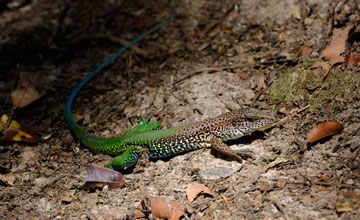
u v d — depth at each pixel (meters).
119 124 1.02
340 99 0.94
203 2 1.15
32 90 1.07
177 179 0.94
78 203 0.95
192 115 0.99
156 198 0.92
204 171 0.93
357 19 1.00
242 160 0.93
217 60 1.06
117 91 1.07
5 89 1.10
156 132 0.97
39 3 1.24
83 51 1.14
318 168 0.90
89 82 1.09
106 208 0.93
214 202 0.91
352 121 0.92
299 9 1.06
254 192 0.90
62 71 1.11
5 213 0.95
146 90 1.05
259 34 1.07
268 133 0.95
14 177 0.99
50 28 1.18
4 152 1.02
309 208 0.88
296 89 0.97
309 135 0.92
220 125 0.95
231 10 1.11
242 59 1.04
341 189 0.88
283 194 0.89
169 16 1.15
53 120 1.05
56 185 0.97
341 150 0.91
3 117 1.05
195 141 0.95
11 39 1.17
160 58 1.09
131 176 0.96
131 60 1.10
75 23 1.18
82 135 1.01
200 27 1.11
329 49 0.98
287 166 0.92
